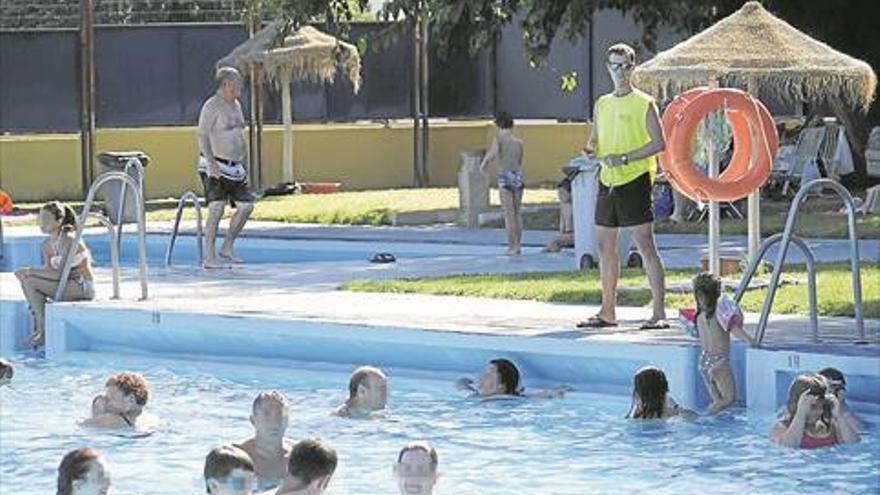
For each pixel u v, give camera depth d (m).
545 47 33.66
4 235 32.25
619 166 18.72
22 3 46.75
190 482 15.10
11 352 22.50
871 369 16.44
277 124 44.72
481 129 46.34
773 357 16.98
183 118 43.53
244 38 43.47
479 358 18.94
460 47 37.12
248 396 19.02
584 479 14.86
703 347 17.34
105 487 11.81
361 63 44.28
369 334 19.67
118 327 21.69
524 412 17.56
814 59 20.83
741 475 14.84
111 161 33.84
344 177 45.59
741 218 32.16
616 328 19.02
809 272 17.88
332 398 18.69
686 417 16.98
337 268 27.14
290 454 12.59
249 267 27.69
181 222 34.97
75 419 17.88
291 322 20.28
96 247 32.28
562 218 28.52
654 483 14.66
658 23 34.97
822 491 14.26
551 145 45.44
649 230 18.88
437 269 26.31
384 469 15.34
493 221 33.28
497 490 14.53
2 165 43.59
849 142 37.31
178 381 20.02
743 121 20.20
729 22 21.12
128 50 43.12
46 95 42.56
